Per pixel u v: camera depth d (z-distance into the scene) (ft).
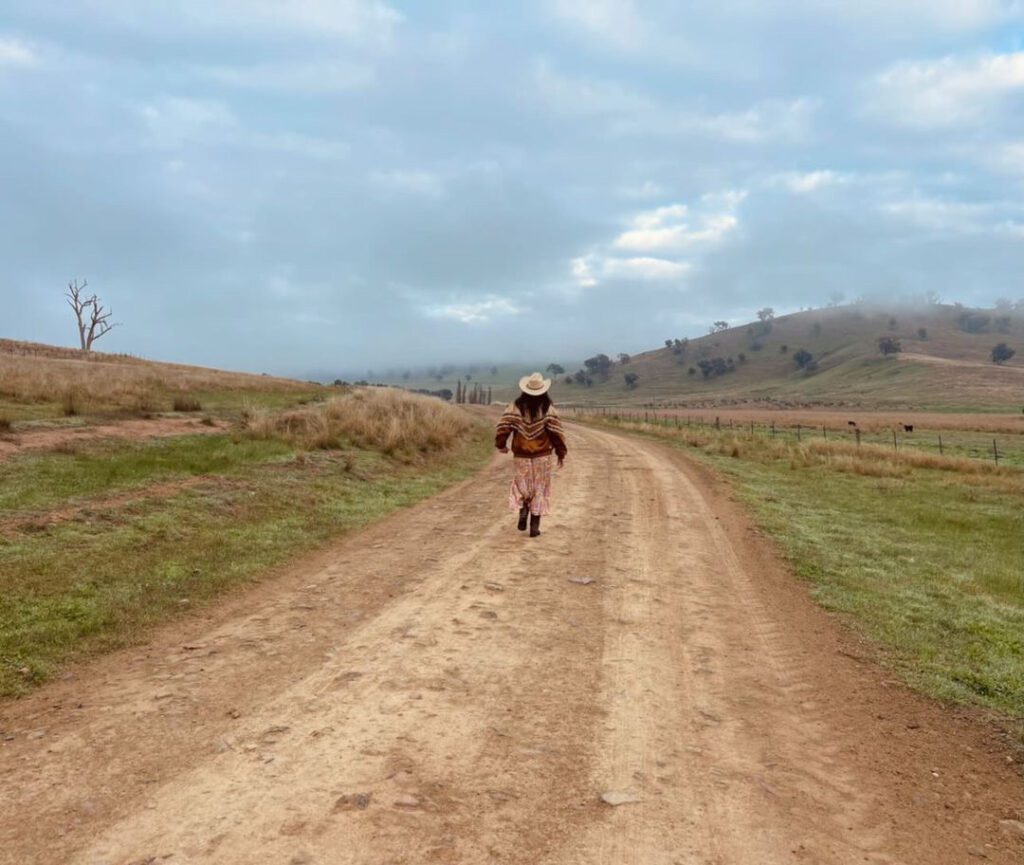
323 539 28.30
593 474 52.37
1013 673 17.39
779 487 54.24
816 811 10.50
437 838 9.09
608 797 10.36
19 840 8.86
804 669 16.70
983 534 40.45
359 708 13.10
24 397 59.67
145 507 28.32
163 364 165.89
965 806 11.08
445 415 83.97
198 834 9.04
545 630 18.11
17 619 16.88
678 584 23.47
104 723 12.35
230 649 16.20
